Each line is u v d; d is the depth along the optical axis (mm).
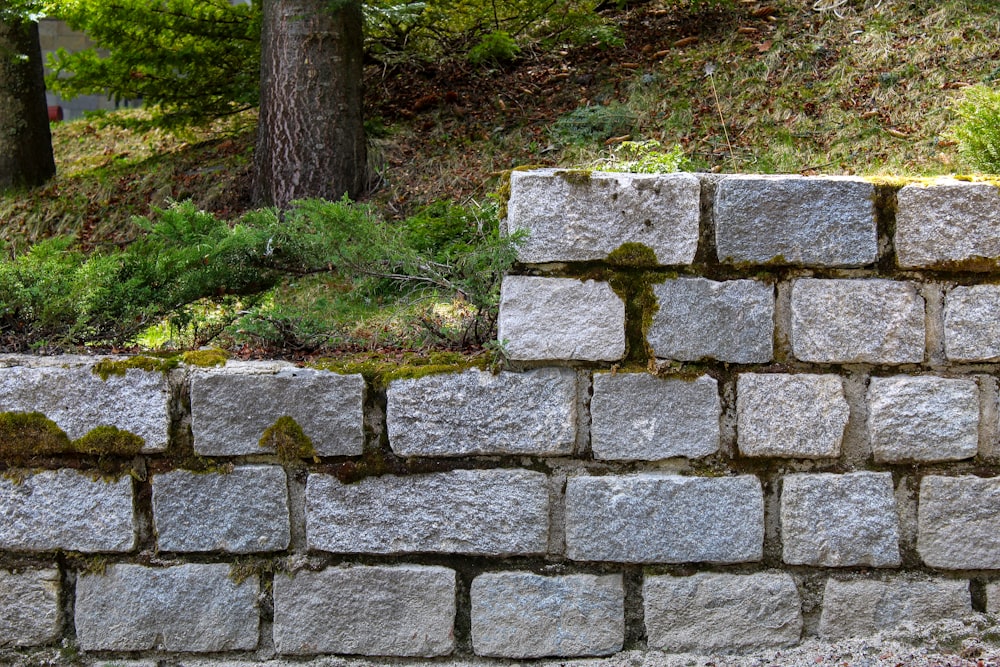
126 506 3344
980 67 6863
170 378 3334
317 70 7082
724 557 3297
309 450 3305
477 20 8516
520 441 3291
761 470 3322
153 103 8516
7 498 3355
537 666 3340
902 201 3254
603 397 3287
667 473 3314
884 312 3264
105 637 3387
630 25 8672
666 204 3254
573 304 3277
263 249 3994
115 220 8133
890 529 3291
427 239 4449
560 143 7246
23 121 8836
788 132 6746
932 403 3273
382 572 3342
